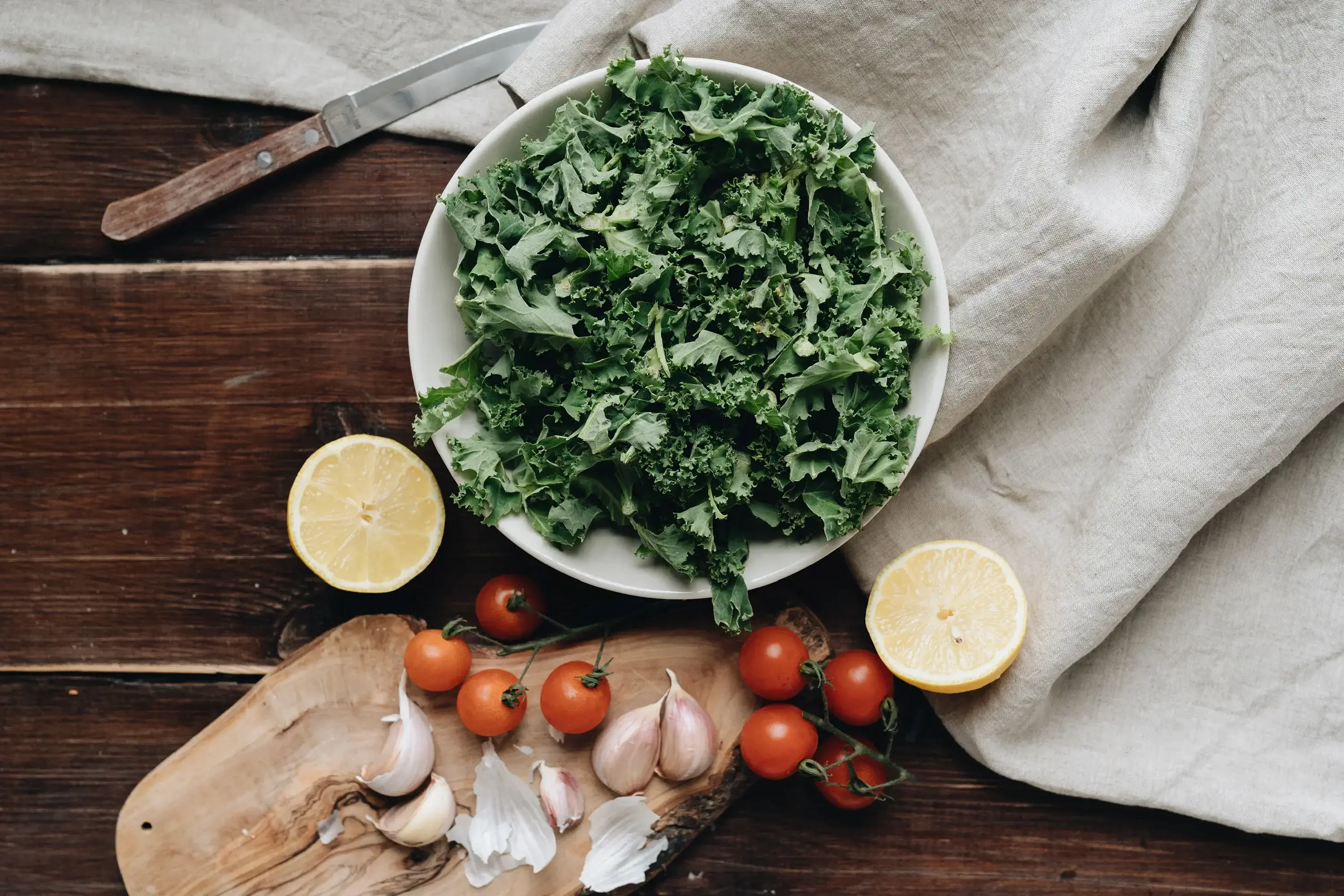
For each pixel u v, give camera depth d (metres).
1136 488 1.18
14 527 1.35
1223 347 1.17
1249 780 1.27
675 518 1.09
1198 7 1.14
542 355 1.08
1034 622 1.24
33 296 1.34
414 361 1.10
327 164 1.32
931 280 1.08
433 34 1.31
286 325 1.33
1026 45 1.18
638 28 1.17
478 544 1.33
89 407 1.34
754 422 1.08
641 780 1.25
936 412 1.13
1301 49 1.15
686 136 1.08
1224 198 1.19
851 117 1.23
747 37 1.16
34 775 1.35
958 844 1.32
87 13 1.31
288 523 1.24
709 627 1.28
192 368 1.33
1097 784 1.27
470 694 1.21
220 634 1.34
